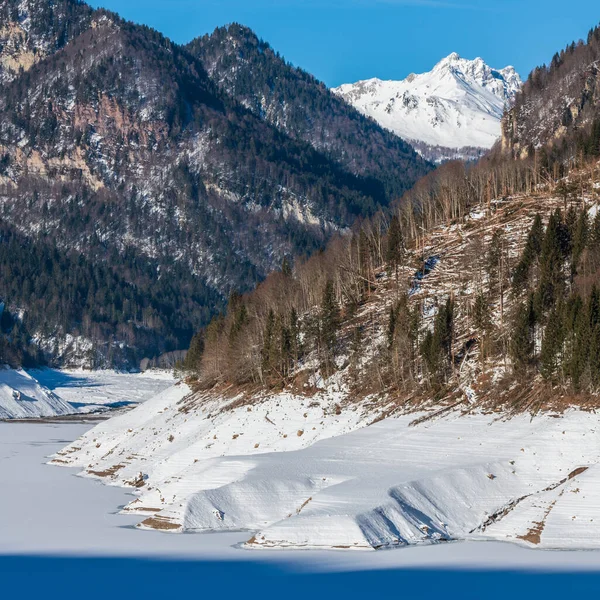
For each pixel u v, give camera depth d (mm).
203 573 132375
